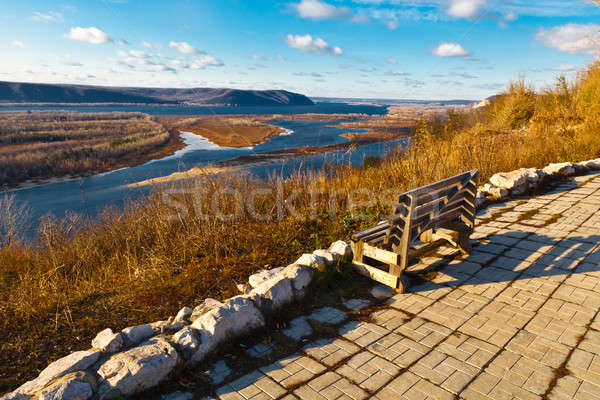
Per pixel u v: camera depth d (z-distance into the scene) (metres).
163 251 4.45
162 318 3.05
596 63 12.23
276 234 4.83
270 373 2.30
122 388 2.00
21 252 5.12
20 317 3.11
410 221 3.20
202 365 2.37
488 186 6.55
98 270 4.20
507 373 2.24
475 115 18.81
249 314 2.73
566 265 3.72
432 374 2.26
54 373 2.08
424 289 3.42
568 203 5.84
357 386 2.16
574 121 11.73
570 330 2.67
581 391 2.06
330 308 3.13
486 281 3.51
